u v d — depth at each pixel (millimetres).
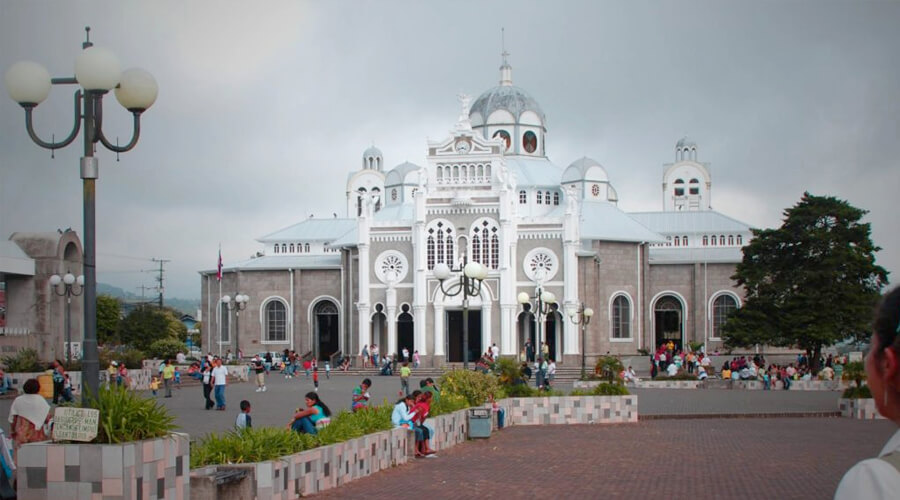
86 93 18156
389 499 22406
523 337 104438
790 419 49781
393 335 102188
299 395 61312
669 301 113875
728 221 122000
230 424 40469
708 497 23438
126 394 17328
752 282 89812
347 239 112750
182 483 17719
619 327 107938
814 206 88750
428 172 102938
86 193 18062
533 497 23141
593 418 46531
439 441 33781
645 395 66312
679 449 34469
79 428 16219
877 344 5461
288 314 115875
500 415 42625
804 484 25641
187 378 76688
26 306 80875
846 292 85938
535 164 120062
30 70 18484
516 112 120500
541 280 100250
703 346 111562
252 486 20078
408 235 103000
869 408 49938
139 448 16469
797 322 86562
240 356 99750
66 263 84875
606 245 107438
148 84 18922
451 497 22906
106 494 16094
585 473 27641
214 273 120250
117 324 143125
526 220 101750
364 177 153000
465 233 100812
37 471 16250
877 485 5020
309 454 22609
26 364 61844
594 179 118875
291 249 124688
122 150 18875
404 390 59312
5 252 78938
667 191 151875
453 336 106125
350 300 109312
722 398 62875
